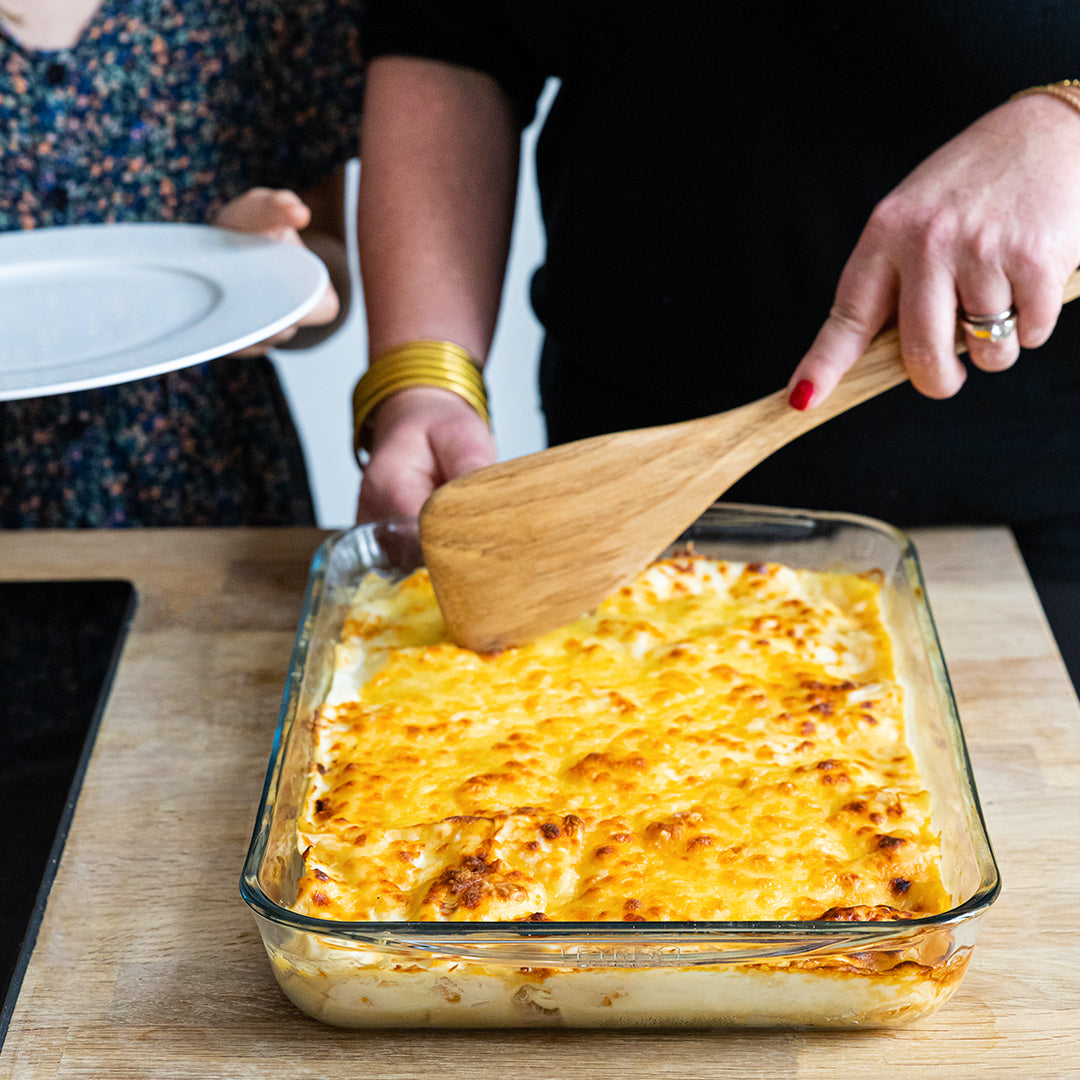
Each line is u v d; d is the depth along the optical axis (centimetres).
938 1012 73
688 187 96
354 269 202
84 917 78
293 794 77
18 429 120
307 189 125
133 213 121
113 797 84
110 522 124
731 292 97
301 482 128
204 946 76
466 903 71
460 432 93
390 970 69
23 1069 71
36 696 90
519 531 81
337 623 90
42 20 112
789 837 74
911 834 75
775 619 88
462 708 82
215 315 95
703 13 92
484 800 76
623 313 101
